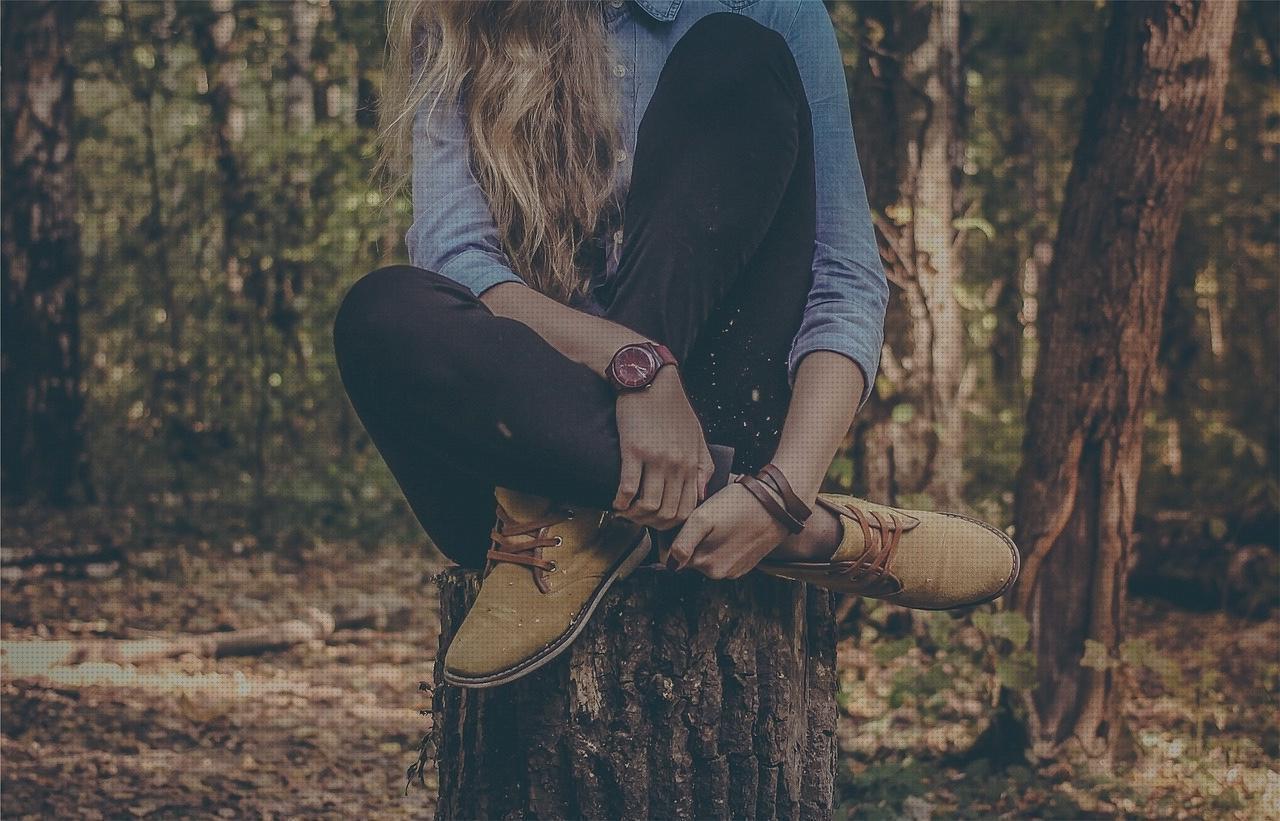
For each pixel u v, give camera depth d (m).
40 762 4.68
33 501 10.53
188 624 7.00
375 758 4.99
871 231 2.29
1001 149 10.42
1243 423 9.98
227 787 4.55
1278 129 9.59
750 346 2.10
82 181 12.87
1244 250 10.13
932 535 2.17
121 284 12.30
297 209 11.05
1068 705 4.97
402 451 2.11
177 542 9.34
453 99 2.19
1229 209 9.75
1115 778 4.72
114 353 12.87
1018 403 10.09
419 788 4.64
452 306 1.95
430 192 2.17
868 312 2.19
